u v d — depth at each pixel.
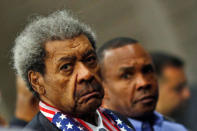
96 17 20.31
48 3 18.67
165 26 20.31
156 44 20.38
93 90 5.07
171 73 9.72
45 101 5.25
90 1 19.92
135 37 20.64
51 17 5.43
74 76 5.05
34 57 5.18
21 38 5.41
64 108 5.10
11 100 21.12
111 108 7.49
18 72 5.44
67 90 5.05
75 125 5.02
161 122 7.62
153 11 20.44
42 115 5.12
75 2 19.56
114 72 7.43
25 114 8.78
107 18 20.64
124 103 7.35
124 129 5.45
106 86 7.47
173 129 7.73
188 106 10.05
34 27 5.33
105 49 7.64
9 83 21.19
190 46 20.05
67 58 5.07
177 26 20.28
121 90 7.35
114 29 20.61
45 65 5.14
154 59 9.88
